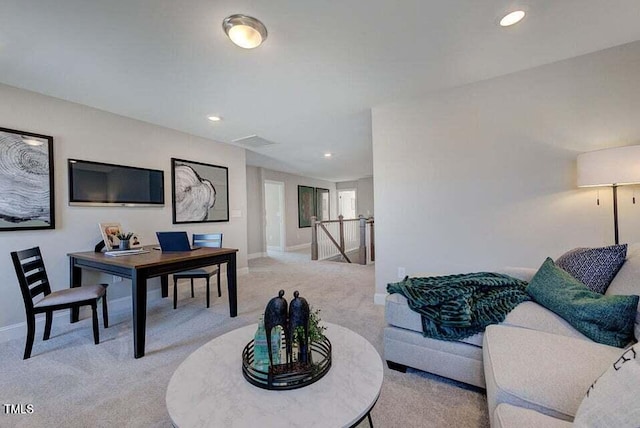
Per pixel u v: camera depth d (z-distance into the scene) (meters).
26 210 2.50
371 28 1.79
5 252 2.40
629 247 1.59
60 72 2.24
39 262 2.31
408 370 1.83
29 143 2.52
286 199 7.89
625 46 2.05
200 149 4.13
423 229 2.86
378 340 2.24
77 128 2.84
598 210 2.16
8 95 2.43
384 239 3.07
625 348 1.20
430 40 1.93
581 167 1.98
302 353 1.15
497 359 1.14
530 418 0.84
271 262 6.00
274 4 1.56
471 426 1.35
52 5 1.52
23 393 1.64
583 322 1.31
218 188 4.37
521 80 2.39
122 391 1.66
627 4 1.62
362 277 4.52
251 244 6.68
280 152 5.27
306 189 8.65
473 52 2.09
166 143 3.67
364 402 0.96
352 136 4.18
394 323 1.83
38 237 2.59
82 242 2.87
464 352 1.59
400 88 2.65
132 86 2.51
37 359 2.01
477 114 2.57
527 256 2.41
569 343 1.20
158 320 2.73
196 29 1.75
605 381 0.70
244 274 4.77
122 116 3.21
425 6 1.61
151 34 1.79
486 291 1.79
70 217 2.79
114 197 3.11
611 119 2.11
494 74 2.43
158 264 2.18
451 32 1.85
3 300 2.38
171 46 1.93
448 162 2.72
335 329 1.54
